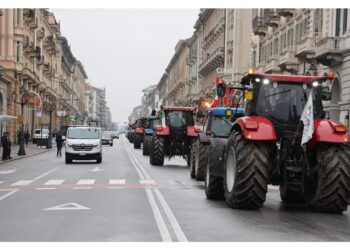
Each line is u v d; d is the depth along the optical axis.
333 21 32.81
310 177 11.23
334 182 10.57
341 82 31.19
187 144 28.09
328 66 32.78
